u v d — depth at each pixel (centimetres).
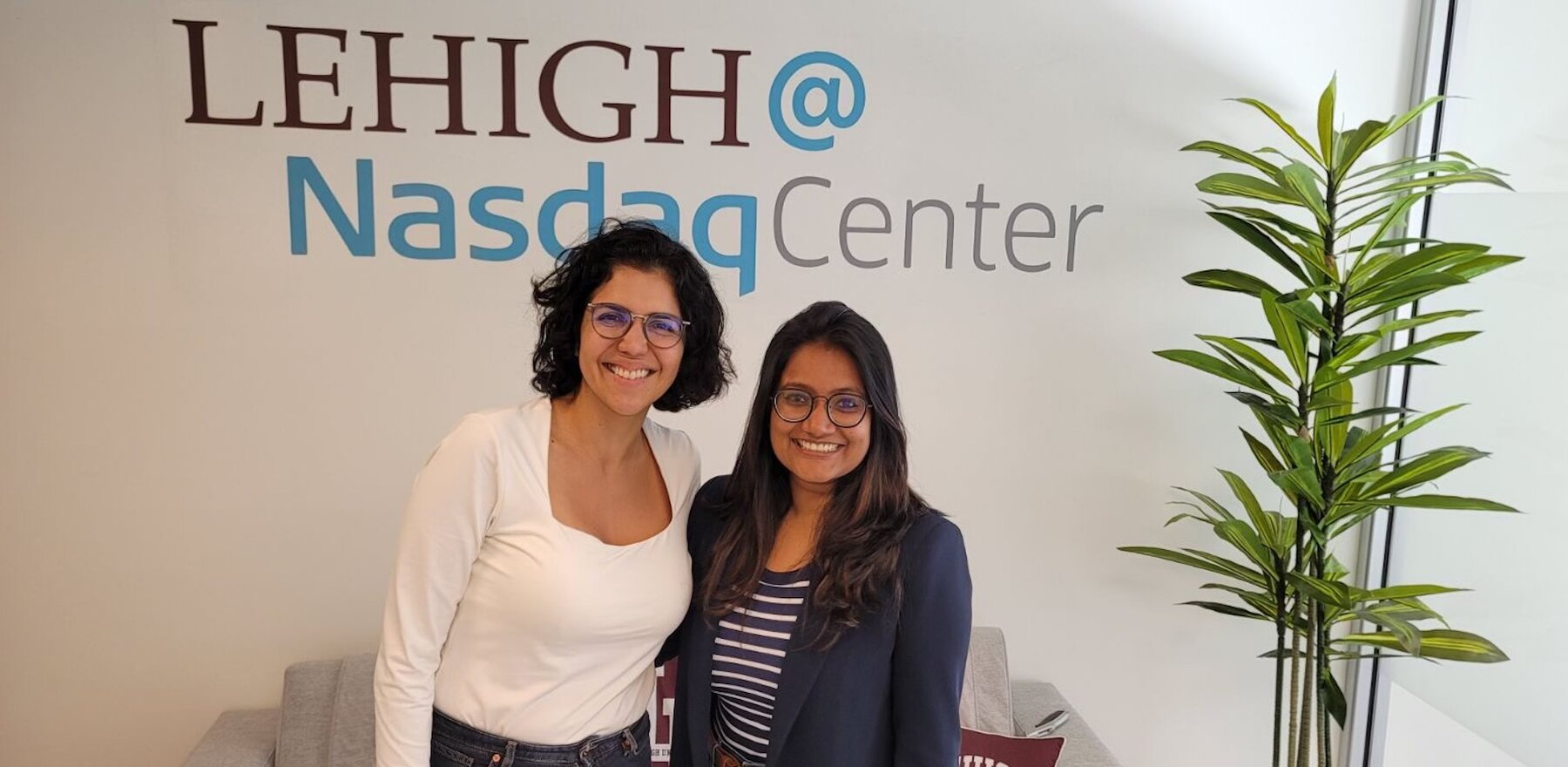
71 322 222
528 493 144
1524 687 231
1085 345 254
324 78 220
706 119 232
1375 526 271
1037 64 240
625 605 149
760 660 149
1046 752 211
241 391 230
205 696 242
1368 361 208
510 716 148
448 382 235
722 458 249
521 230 231
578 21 225
